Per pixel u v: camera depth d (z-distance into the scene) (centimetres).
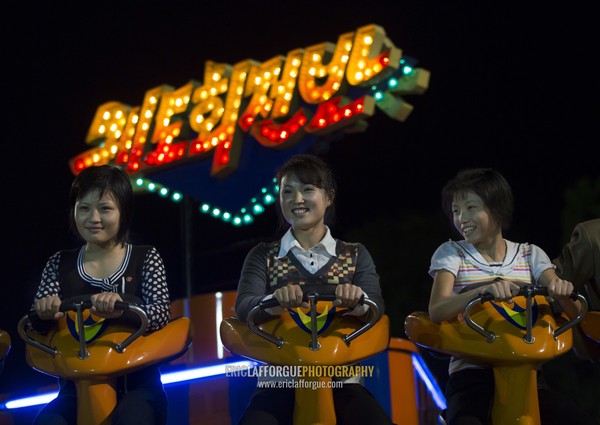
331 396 375
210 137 842
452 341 380
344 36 792
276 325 371
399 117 765
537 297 381
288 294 355
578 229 446
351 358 367
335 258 404
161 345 381
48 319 373
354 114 748
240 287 399
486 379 396
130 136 903
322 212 406
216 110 854
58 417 379
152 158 868
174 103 890
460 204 410
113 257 407
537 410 378
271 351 367
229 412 482
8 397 504
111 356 368
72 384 396
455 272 407
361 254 406
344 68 774
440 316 385
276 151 817
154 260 406
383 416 372
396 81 759
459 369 406
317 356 362
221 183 845
